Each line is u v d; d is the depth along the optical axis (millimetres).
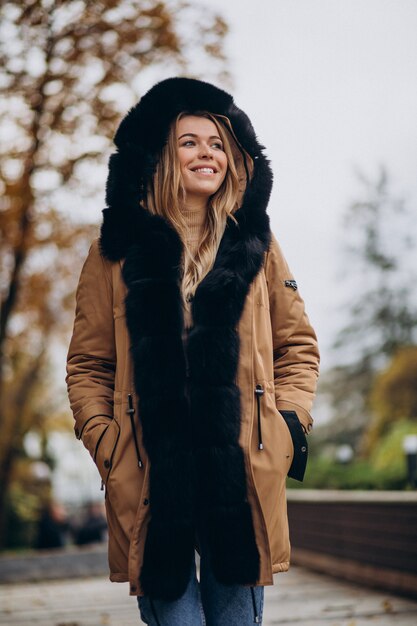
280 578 7910
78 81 7805
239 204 2814
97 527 17797
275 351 2812
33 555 8984
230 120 2809
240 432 2506
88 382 2732
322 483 9828
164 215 2783
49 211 8305
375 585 6945
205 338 2506
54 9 7523
